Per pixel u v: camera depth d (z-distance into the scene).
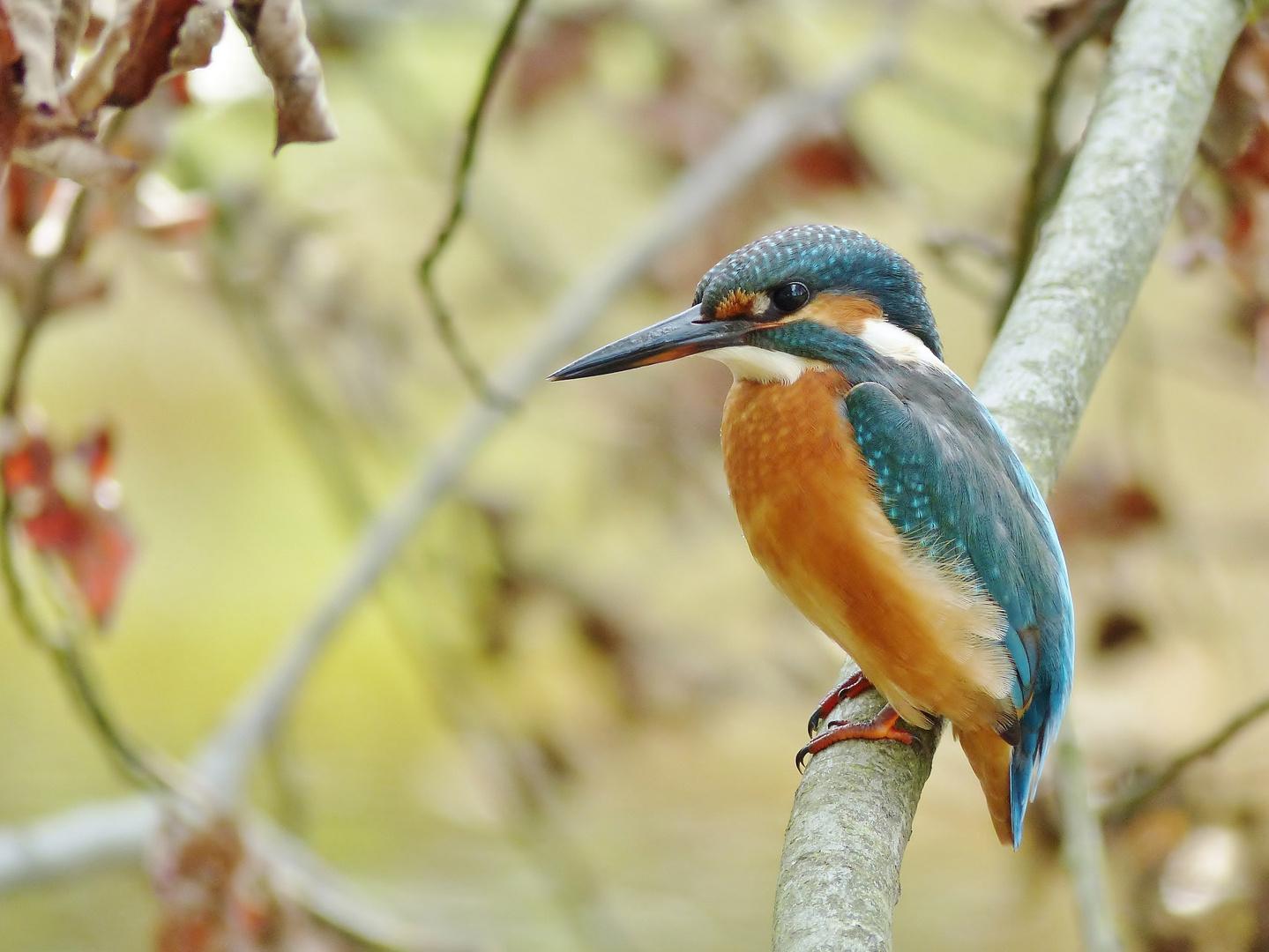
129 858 9.48
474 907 12.69
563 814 12.23
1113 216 6.36
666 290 12.02
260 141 12.19
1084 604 11.54
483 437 10.32
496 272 13.34
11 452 7.61
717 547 14.07
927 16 13.45
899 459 5.90
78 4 4.36
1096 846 6.68
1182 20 6.73
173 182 11.00
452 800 14.59
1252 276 7.25
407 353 12.39
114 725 7.90
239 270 11.16
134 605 19.22
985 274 17.98
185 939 7.81
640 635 12.02
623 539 15.74
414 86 12.57
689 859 13.74
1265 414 19.27
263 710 9.62
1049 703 6.06
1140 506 10.38
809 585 6.11
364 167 12.91
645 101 11.91
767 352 6.29
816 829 5.04
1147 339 10.91
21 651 17.75
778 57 12.39
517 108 12.02
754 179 11.98
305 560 20.41
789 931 4.56
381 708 16.97
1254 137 7.03
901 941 12.55
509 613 11.95
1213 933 8.35
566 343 10.71
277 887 8.14
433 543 12.67
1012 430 6.09
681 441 12.44
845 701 6.24
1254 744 10.87
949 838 14.53
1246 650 11.49
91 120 4.42
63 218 7.93
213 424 21.88
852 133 11.82
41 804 13.52
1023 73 13.24
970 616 5.82
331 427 11.16
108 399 21.22
